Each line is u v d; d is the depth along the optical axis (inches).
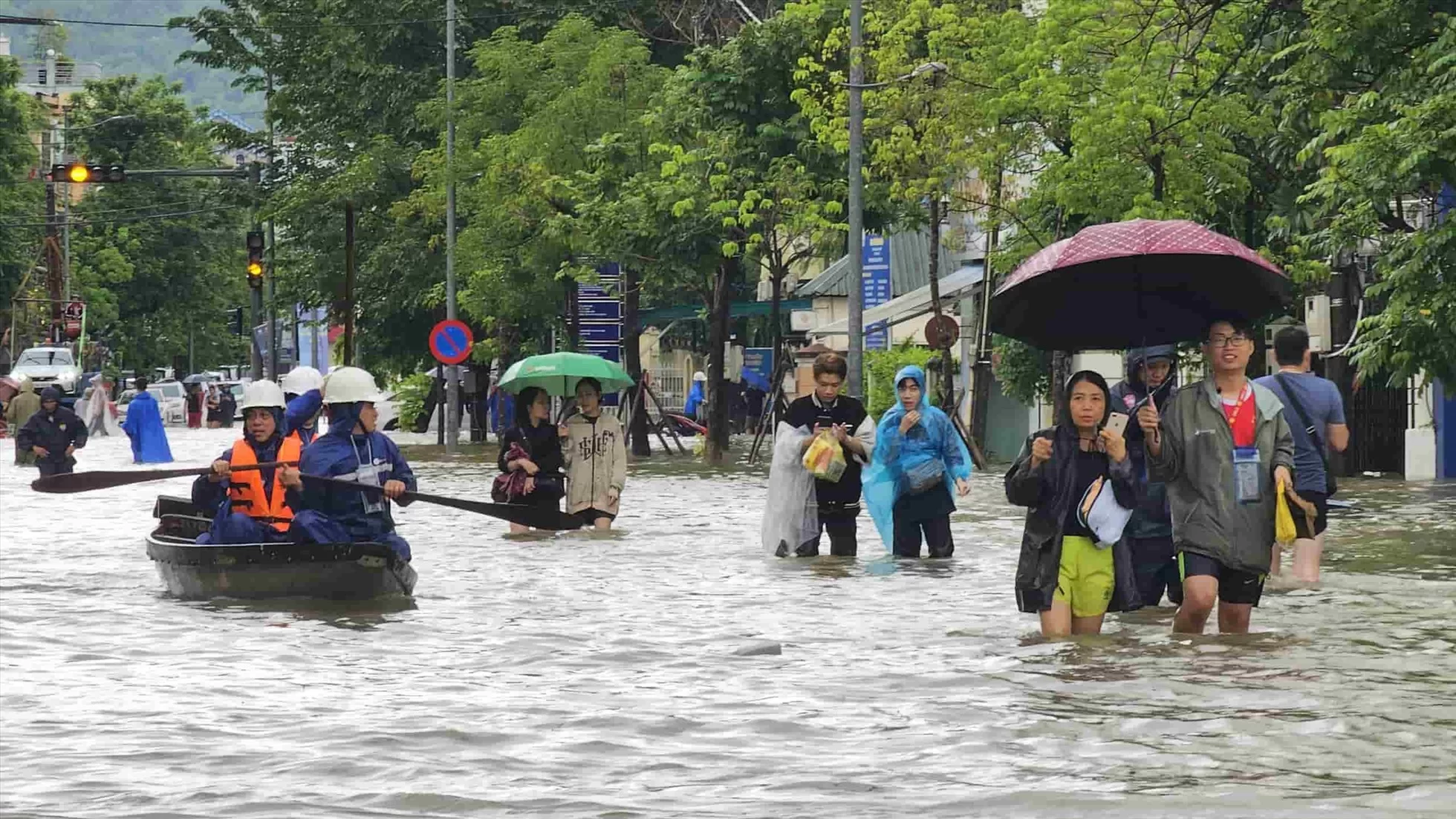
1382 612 807.7
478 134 3031.5
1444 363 1278.3
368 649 746.2
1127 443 733.3
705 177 2539.4
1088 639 725.9
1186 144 1841.8
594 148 2647.6
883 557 1135.6
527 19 3447.3
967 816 433.7
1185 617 728.3
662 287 2694.4
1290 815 428.1
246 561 928.3
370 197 3393.2
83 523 1526.8
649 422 2906.0
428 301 3164.4
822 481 1138.7
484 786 471.5
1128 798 448.5
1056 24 1961.1
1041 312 734.5
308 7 3720.5
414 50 3550.7
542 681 652.7
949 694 607.8
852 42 2320.4
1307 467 903.7
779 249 2544.3
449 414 2930.6
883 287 3147.1
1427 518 1364.4
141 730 555.5
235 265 6643.7
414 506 1648.6
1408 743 514.6
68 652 743.1
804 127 2511.1
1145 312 733.9
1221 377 722.8
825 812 439.5
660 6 3452.3
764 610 864.9
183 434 4387.3
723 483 2003.0
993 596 919.0
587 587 976.9
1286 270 1838.1
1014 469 725.9
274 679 662.5
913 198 2293.3
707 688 631.2
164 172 2918.3
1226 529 717.3
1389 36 1301.7
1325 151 1307.8
